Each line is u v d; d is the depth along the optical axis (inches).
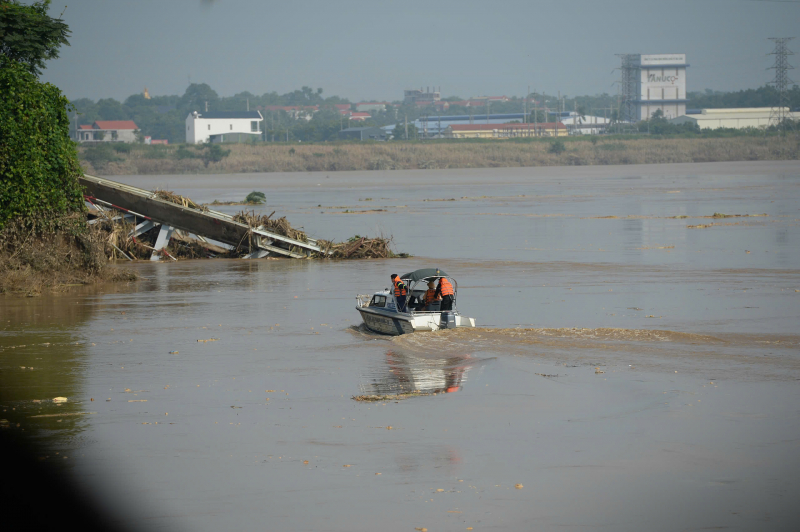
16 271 4424.2
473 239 7012.8
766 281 4429.1
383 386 2396.7
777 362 2610.7
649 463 1718.8
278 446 1843.0
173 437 1904.5
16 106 4434.1
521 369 2586.1
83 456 1772.9
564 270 5019.7
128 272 4958.2
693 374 2480.3
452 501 1531.7
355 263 5733.3
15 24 4753.9
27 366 2667.3
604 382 2405.3
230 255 6402.6
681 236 6914.4
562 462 1729.8
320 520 1450.5
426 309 3363.7
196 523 1438.2
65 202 4709.6
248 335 3221.0
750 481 1616.6
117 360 2763.3
